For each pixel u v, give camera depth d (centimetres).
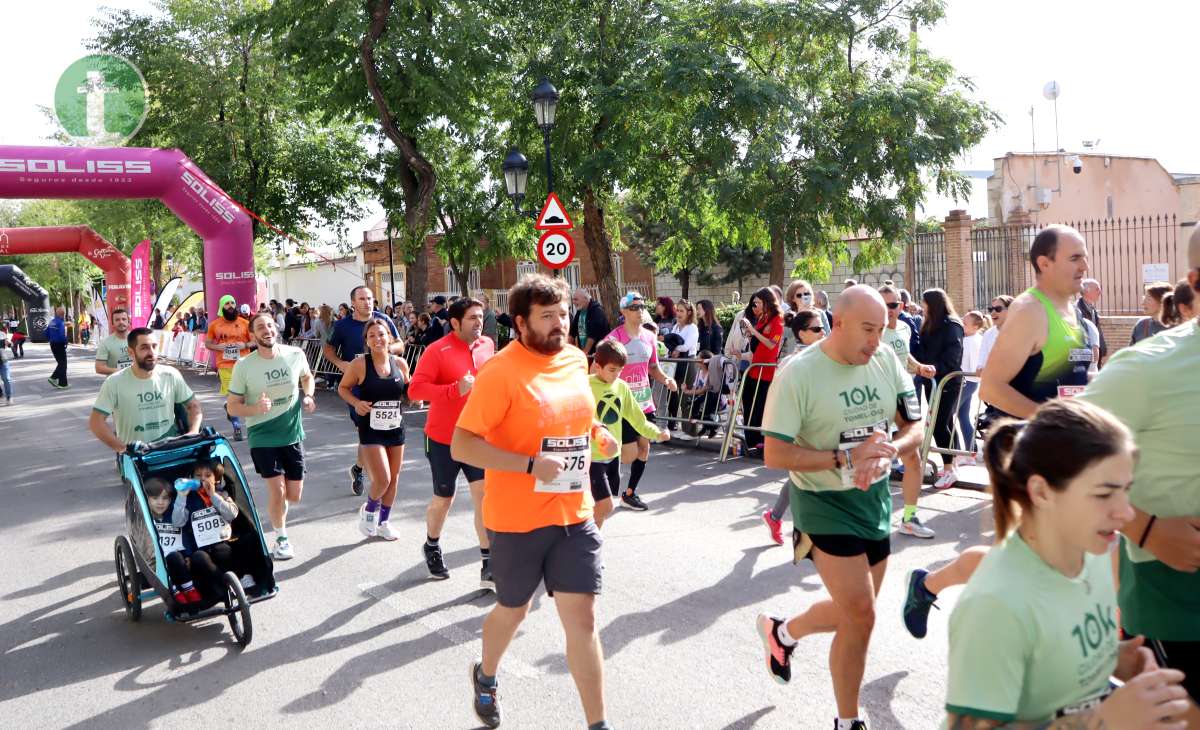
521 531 375
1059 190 2691
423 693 449
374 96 1952
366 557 686
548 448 374
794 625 393
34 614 600
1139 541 270
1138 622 279
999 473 200
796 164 1833
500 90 2120
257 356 667
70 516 882
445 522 784
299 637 532
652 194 2019
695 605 547
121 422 667
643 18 1903
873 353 358
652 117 1831
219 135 2652
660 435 684
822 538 360
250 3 2666
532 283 381
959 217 1789
